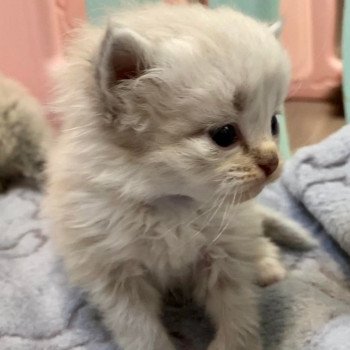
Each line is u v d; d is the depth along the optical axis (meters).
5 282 0.16
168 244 0.14
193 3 0.14
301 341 0.14
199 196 0.13
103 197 0.13
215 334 0.15
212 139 0.12
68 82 0.13
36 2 0.22
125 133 0.12
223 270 0.15
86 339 0.15
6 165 0.21
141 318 0.14
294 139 0.24
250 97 0.12
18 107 0.21
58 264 0.17
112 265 0.14
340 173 0.18
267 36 0.12
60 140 0.15
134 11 0.14
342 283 0.16
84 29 0.14
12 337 0.15
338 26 0.25
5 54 0.23
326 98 0.26
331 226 0.17
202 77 0.12
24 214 0.19
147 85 0.12
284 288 0.16
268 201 0.19
